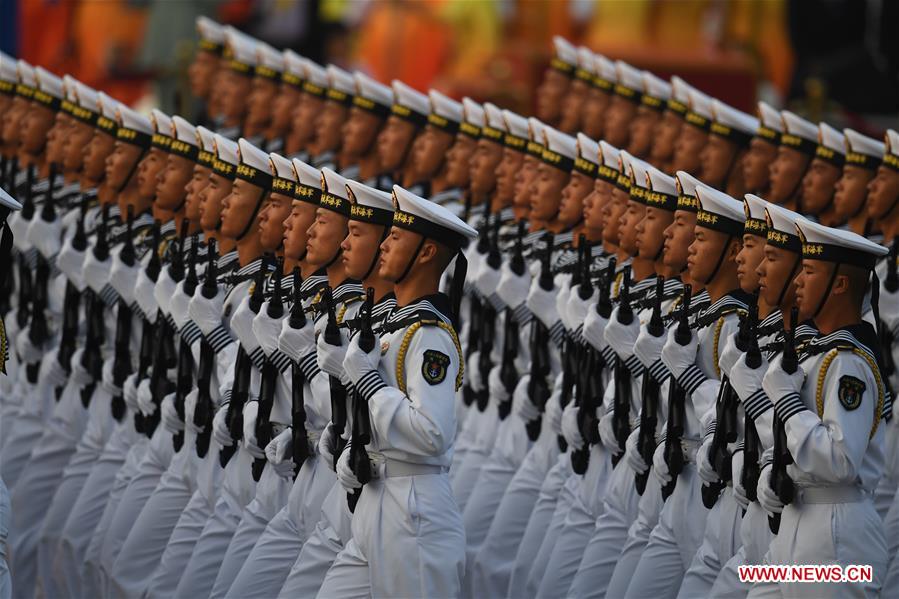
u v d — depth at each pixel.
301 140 50.78
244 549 35.56
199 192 39.19
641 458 34.59
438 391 29.80
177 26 74.12
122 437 41.12
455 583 30.61
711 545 33.16
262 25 77.62
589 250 37.00
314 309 33.97
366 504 30.73
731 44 69.56
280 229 36.19
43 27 75.31
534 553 38.56
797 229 29.50
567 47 51.34
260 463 35.62
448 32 76.50
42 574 41.78
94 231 43.81
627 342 34.59
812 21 67.50
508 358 39.69
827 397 28.58
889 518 35.78
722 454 31.91
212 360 36.50
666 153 47.03
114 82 75.75
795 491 29.34
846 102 67.06
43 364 43.25
